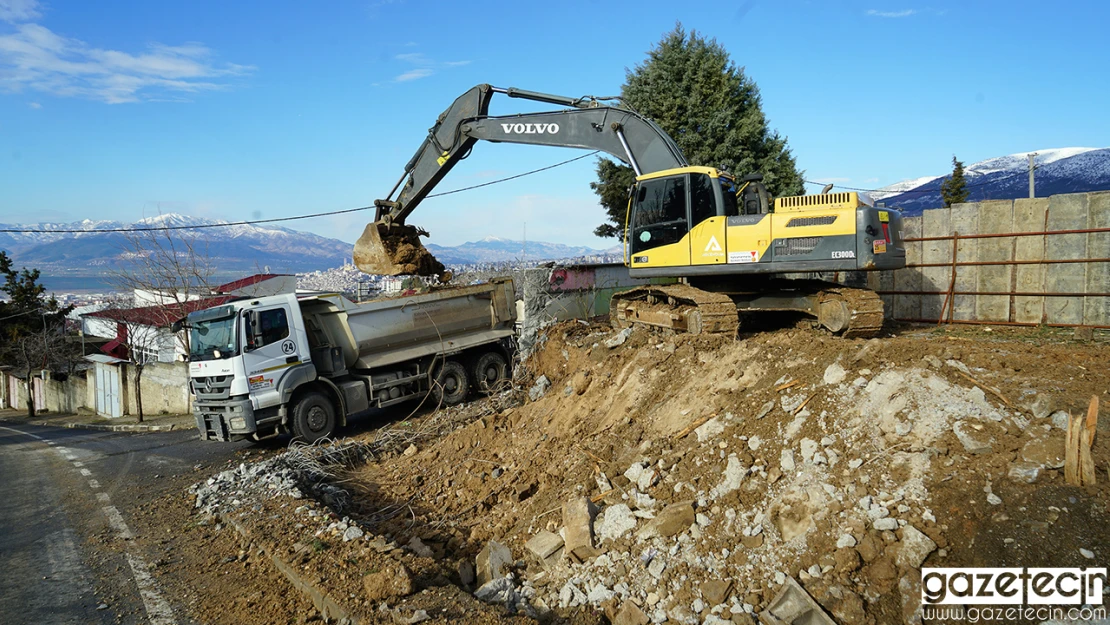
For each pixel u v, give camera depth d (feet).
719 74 73.20
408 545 21.45
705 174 32.07
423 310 44.68
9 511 28.86
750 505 17.60
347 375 42.24
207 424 39.99
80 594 18.99
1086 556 13.04
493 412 38.09
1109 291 32.68
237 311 37.24
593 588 17.12
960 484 15.40
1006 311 36.04
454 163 40.98
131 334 86.02
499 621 14.88
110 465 39.14
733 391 22.81
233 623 16.74
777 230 30.22
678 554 17.04
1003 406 17.01
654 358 28.89
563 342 41.27
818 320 31.76
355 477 31.24
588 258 64.39
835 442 18.06
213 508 25.71
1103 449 14.74
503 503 24.45
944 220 38.06
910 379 18.69
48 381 113.50
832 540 15.26
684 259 32.55
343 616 15.94
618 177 83.66
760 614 14.64
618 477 21.39
